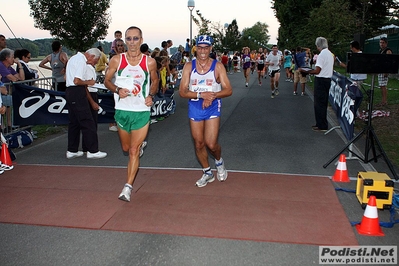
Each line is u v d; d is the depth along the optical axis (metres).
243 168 6.25
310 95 15.78
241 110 12.00
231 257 3.63
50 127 9.57
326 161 6.65
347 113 6.46
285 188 5.32
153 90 5.04
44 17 14.79
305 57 15.39
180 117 11.04
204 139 5.12
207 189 5.30
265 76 26.23
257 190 5.25
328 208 4.67
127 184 4.87
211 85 4.83
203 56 4.74
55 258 3.65
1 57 7.82
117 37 12.90
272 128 9.38
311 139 8.23
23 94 7.84
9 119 7.73
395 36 22.25
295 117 10.84
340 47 21.22
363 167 6.31
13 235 4.09
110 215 4.52
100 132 9.23
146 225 4.26
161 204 4.81
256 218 4.41
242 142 8.01
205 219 4.39
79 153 7.05
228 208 4.68
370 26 34.34
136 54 4.88
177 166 6.40
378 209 4.64
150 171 6.11
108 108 9.10
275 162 6.57
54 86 9.42
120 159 6.89
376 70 5.61
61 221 4.39
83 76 6.59
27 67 9.28
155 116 10.21
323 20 21.30
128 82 4.83
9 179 5.78
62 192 5.25
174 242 3.90
